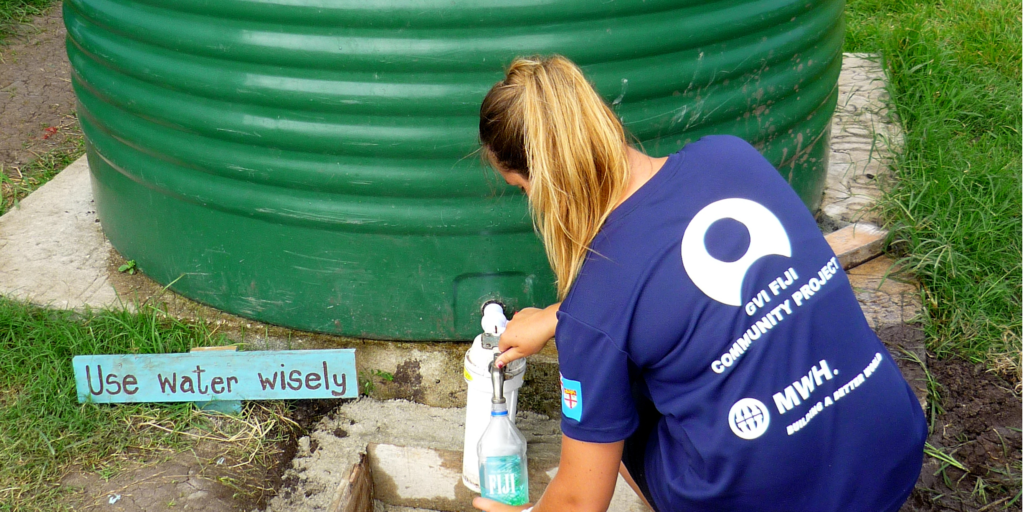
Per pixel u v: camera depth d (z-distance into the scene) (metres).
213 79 2.27
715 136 1.49
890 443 1.41
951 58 4.58
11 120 4.32
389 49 2.12
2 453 2.30
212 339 2.64
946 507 2.28
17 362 2.60
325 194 2.36
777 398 1.34
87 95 2.70
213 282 2.65
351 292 2.50
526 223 2.36
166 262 2.74
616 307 1.33
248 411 2.49
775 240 1.36
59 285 2.86
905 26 4.88
